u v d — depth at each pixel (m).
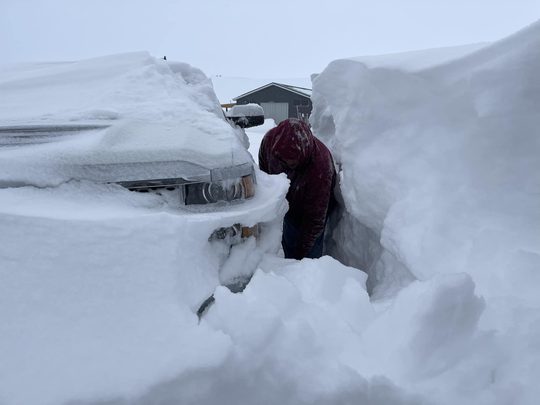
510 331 1.33
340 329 1.36
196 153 1.48
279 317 1.23
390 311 1.43
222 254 1.55
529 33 1.76
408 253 1.77
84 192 1.41
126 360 1.07
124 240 1.22
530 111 1.69
